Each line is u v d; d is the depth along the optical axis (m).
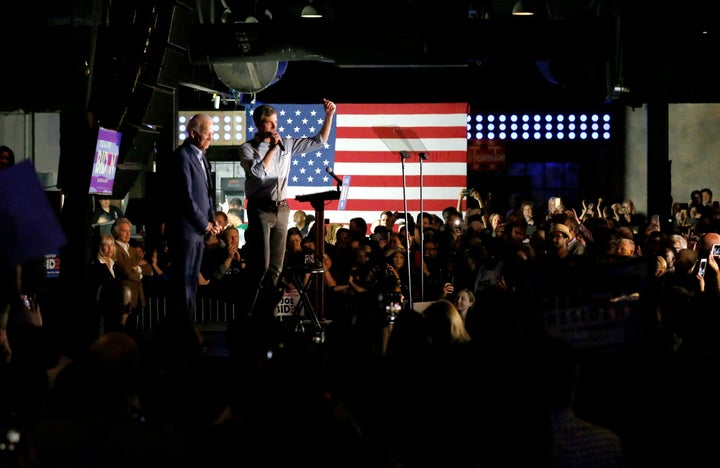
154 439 4.52
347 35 16.31
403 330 6.12
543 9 18.53
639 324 5.92
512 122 26.17
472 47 16.33
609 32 16.31
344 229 15.46
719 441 7.12
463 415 5.94
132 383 4.68
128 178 14.46
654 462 7.35
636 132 26.30
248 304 10.81
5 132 21.98
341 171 20.22
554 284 5.88
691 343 7.12
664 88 16.31
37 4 16.95
